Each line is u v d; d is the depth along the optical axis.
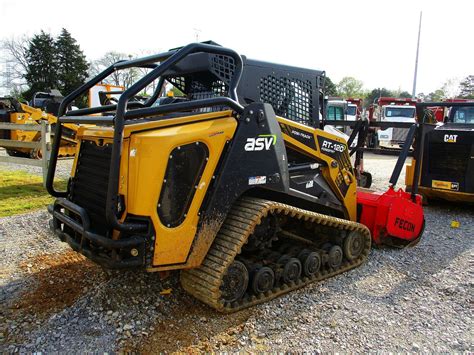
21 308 3.35
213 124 3.16
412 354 2.93
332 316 3.40
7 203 6.84
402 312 3.53
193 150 3.04
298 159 4.18
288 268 3.77
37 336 2.95
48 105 14.37
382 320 3.38
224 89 3.78
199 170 3.09
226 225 3.40
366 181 7.90
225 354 2.82
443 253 5.09
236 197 3.30
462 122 8.95
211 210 3.16
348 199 4.67
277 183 3.58
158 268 2.98
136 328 3.07
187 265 3.11
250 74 3.82
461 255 5.03
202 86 4.02
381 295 3.84
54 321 3.14
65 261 4.33
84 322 3.13
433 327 3.30
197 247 3.13
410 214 5.03
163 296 3.56
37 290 3.66
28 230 5.37
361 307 3.58
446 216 7.19
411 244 5.20
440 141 7.29
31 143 8.36
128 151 2.89
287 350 2.90
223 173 3.18
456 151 7.21
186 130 3.01
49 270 4.09
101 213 3.16
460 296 3.88
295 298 3.69
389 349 2.97
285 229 4.18
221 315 3.31
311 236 4.39
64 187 8.36
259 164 3.42
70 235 3.44
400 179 11.11
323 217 3.93
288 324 3.24
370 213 4.95
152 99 4.20
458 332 3.24
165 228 2.96
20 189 8.02
